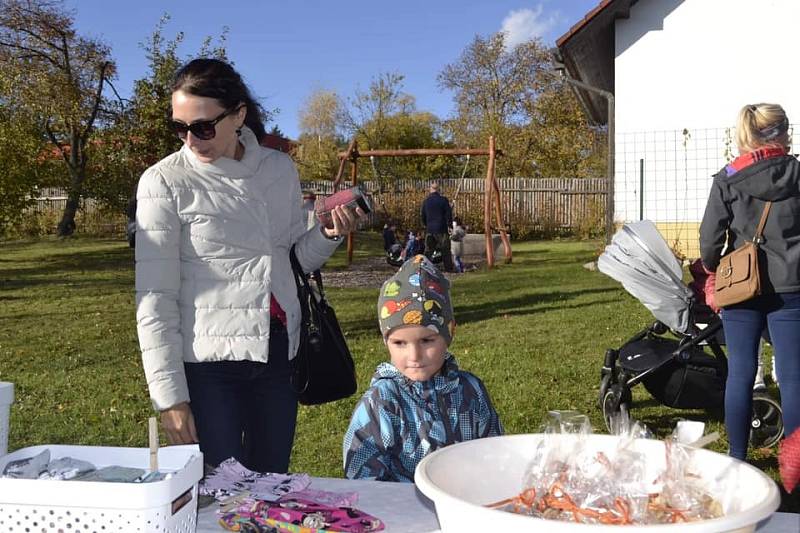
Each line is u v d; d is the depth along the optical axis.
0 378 7.12
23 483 1.26
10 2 25.95
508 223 25.86
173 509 1.31
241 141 2.54
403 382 2.25
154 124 23.03
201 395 2.43
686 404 4.79
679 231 14.48
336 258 18.91
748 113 3.62
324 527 1.45
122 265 18.23
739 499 1.30
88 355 8.16
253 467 2.56
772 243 3.55
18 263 18.94
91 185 25.73
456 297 11.74
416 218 24.27
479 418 2.30
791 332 3.55
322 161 42.22
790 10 14.05
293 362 2.55
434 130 45.62
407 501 1.67
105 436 5.37
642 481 1.34
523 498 1.32
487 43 44.22
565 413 1.55
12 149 17.88
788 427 3.57
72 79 25.89
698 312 4.62
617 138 14.80
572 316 9.45
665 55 14.53
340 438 5.15
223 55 23.12
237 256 2.41
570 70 16.16
